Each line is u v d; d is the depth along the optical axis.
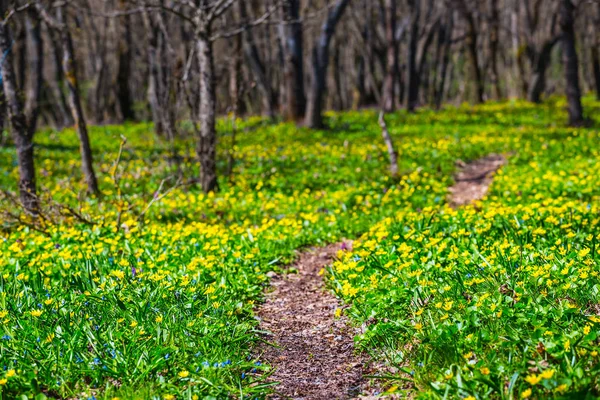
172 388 5.53
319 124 29.59
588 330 5.41
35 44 28.27
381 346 6.48
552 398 4.63
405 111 38.34
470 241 8.62
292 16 31.02
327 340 6.98
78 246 10.00
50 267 8.88
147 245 9.88
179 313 6.88
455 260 7.92
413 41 40.81
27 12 22.38
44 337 6.22
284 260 10.08
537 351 5.38
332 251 10.89
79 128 15.68
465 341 5.76
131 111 43.22
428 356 5.75
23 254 9.82
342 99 62.81
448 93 66.50
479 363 5.21
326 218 12.41
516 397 4.87
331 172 18.03
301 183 16.83
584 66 59.94
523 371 5.01
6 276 8.23
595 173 14.64
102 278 7.97
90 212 12.75
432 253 8.26
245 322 7.29
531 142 21.17
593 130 24.23
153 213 13.70
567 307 6.02
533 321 5.82
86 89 50.38
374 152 20.98
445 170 17.70
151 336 6.33
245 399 5.59
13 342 6.11
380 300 7.12
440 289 6.89
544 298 6.36
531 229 8.71
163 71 27.41
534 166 16.56
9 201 13.30
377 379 5.92
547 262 7.43
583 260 7.26
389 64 38.47
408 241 9.21
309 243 11.36
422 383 5.43
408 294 7.09
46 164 21.33
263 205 14.19
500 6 62.34
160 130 28.27
